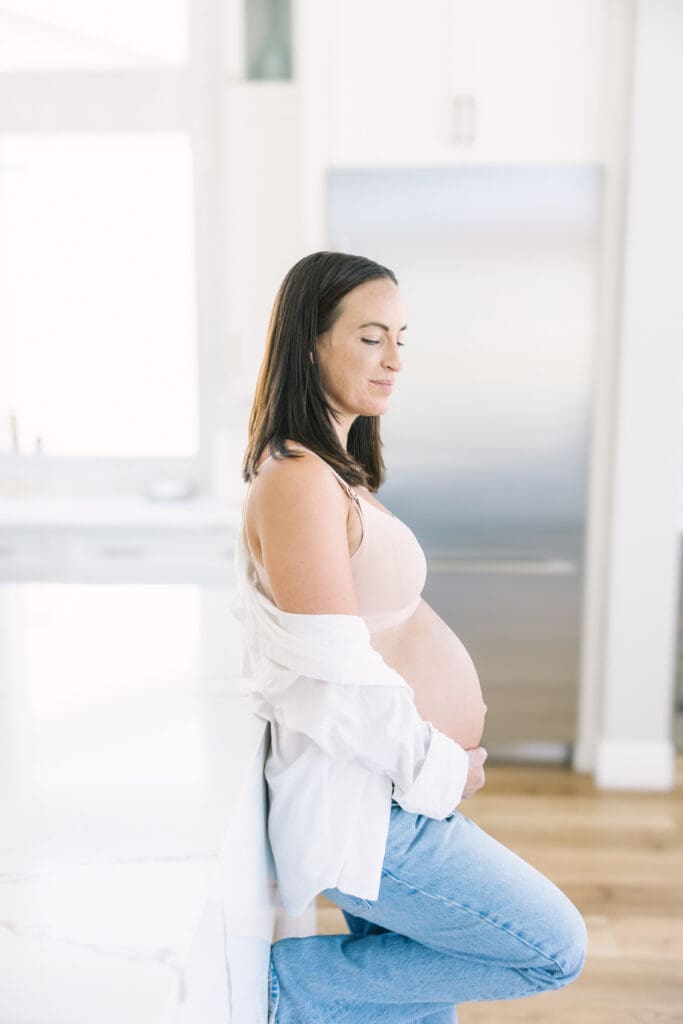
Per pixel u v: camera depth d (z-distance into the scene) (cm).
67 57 338
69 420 366
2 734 110
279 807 105
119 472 365
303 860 105
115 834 85
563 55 278
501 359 291
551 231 285
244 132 304
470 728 128
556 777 304
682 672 316
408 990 120
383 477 146
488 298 289
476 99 281
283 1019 118
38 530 310
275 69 324
